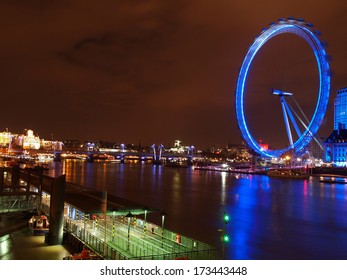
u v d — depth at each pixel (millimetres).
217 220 92438
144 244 49156
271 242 70250
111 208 51281
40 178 74812
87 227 57688
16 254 51219
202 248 47062
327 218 101375
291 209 117812
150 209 52094
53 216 56062
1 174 80625
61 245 55625
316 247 67375
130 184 194625
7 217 72375
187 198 140750
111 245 48688
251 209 115562
